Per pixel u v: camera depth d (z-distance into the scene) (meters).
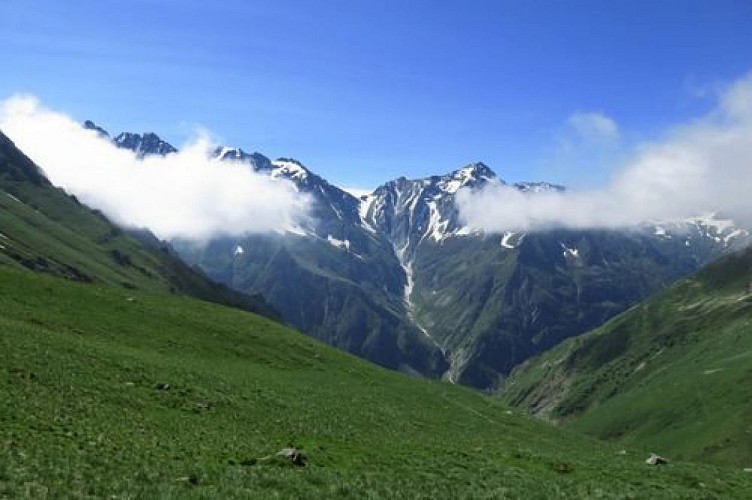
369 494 32.25
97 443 34.91
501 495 36.09
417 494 33.66
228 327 101.31
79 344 63.50
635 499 39.38
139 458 33.41
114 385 50.97
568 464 50.59
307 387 78.25
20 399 40.34
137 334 81.75
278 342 102.00
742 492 46.75
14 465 27.89
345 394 79.69
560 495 38.28
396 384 100.38
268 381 74.94
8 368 46.88
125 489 27.38
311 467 37.56
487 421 85.19
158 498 26.52
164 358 71.69
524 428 87.00
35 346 56.06
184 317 96.88
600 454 67.88
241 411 53.62
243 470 33.88
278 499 29.22
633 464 56.16
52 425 36.59
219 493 28.55
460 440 62.28
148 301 101.81
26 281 87.19
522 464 49.22
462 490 36.28
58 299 84.56
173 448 37.25
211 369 72.75
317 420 57.34
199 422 46.53
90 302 88.44
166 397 51.78
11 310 72.38
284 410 58.50
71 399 43.72
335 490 32.12
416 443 54.41
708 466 59.81
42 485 26.17
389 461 43.47
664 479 48.12
